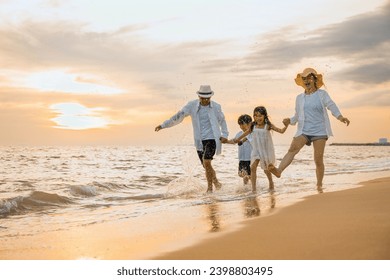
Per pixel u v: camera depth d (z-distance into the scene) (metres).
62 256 3.55
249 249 3.17
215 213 5.20
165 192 8.40
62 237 4.33
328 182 8.73
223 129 8.57
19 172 14.53
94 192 8.46
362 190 6.05
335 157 27.47
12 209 6.40
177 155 33.56
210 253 3.19
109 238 4.14
